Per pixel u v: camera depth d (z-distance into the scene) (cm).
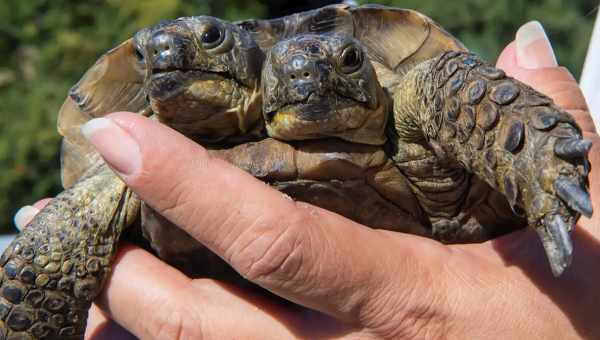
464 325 20
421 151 21
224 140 22
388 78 24
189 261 22
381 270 19
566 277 20
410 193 22
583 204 18
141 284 21
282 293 19
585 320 20
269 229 19
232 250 19
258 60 22
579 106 22
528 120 19
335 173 21
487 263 21
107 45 71
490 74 20
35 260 22
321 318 20
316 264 19
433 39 24
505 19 65
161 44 21
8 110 69
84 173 24
